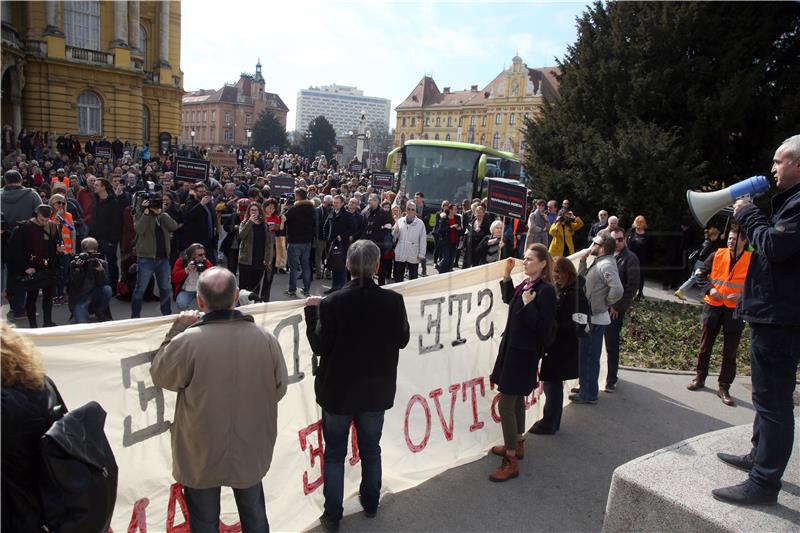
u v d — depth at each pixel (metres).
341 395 3.59
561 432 5.61
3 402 2.04
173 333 3.03
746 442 4.06
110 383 2.95
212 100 123.44
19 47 36.09
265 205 10.04
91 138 40.62
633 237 12.33
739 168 17.03
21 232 7.47
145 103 46.34
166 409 3.18
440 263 12.92
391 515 4.03
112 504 2.28
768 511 3.20
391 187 21.05
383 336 3.65
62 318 8.40
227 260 11.66
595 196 17.52
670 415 6.20
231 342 2.85
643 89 16.83
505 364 4.57
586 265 6.63
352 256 3.65
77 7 39.88
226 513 3.50
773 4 16.38
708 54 17.09
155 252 8.22
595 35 19.16
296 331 3.90
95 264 7.54
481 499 4.32
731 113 15.85
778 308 3.10
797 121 15.55
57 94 38.97
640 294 12.50
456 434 4.98
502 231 10.75
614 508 3.61
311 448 4.00
